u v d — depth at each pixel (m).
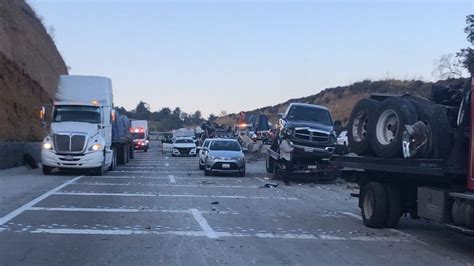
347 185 22.91
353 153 13.16
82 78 28.12
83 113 26.06
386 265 8.80
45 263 8.45
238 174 26.83
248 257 9.12
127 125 36.44
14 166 27.30
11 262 8.47
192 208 14.73
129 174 26.41
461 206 9.53
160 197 17.06
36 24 52.22
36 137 37.59
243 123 64.19
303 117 24.47
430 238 11.30
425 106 10.54
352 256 9.41
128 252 9.27
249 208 15.09
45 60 50.00
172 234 10.94
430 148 10.13
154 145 88.94
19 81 38.53
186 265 8.49
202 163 30.09
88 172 26.34
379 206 12.12
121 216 13.05
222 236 10.87
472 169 9.39
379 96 13.06
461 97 10.04
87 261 8.62
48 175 24.33
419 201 10.91
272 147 25.92
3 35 39.69
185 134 61.84
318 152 22.86
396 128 11.31
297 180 25.02
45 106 26.42
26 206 14.24
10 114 34.25
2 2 43.41
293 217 13.71
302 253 9.55
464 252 9.94
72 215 13.00
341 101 73.25
